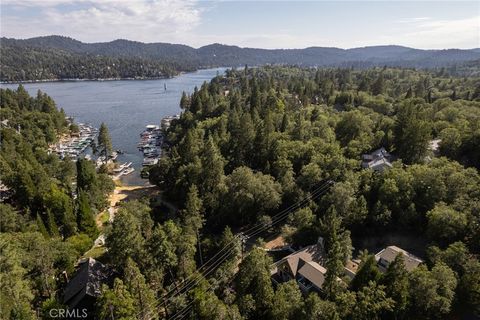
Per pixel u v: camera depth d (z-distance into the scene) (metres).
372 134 114.69
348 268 65.12
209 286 55.69
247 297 48.84
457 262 54.19
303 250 66.69
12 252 50.03
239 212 84.62
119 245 57.69
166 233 61.12
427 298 47.34
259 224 81.25
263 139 110.75
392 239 72.19
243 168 90.19
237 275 55.16
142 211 80.88
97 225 90.25
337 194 75.56
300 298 50.78
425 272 49.41
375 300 45.03
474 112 121.38
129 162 155.00
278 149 103.88
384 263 62.94
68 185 106.94
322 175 88.88
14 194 99.25
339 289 51.41
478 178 73.12
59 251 63.75
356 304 44.69
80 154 168.88
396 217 73.88
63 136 193.50
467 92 175.50
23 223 75.62
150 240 58.50
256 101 165.62
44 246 58.59
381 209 73.44
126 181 134.00
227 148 117.25
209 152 103.12
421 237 70.81
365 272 50.78
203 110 175.50
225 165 109.25
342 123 123.56
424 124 96.19
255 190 83.94
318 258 65.75
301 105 173.88
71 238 74.00
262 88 197.62
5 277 46.88
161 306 54.44
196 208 76.75
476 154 90.56
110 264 64.00
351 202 74.69
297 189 85.62
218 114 169.38
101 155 158.00
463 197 68.38
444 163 81.19
